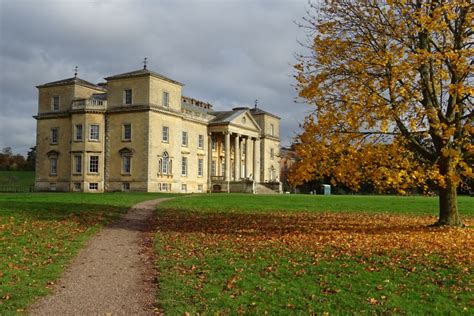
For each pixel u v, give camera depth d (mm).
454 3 18016
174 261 14547
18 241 17234
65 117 66875
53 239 18188
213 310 9797
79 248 16812
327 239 18766
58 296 10828
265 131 91000
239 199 43688
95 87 70312
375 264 14016
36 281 11938
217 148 80750
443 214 21859
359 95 19047
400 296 10898
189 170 72250
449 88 17656
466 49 17672
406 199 48531
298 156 20391
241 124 79938
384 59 18203
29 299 10477
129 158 62656
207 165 77250
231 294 10945
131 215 28281
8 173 114250
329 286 11664
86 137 63031
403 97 18391
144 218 27047
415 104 18734
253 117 91375
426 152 19719
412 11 19266
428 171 17781
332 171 19391
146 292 11211
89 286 11727
